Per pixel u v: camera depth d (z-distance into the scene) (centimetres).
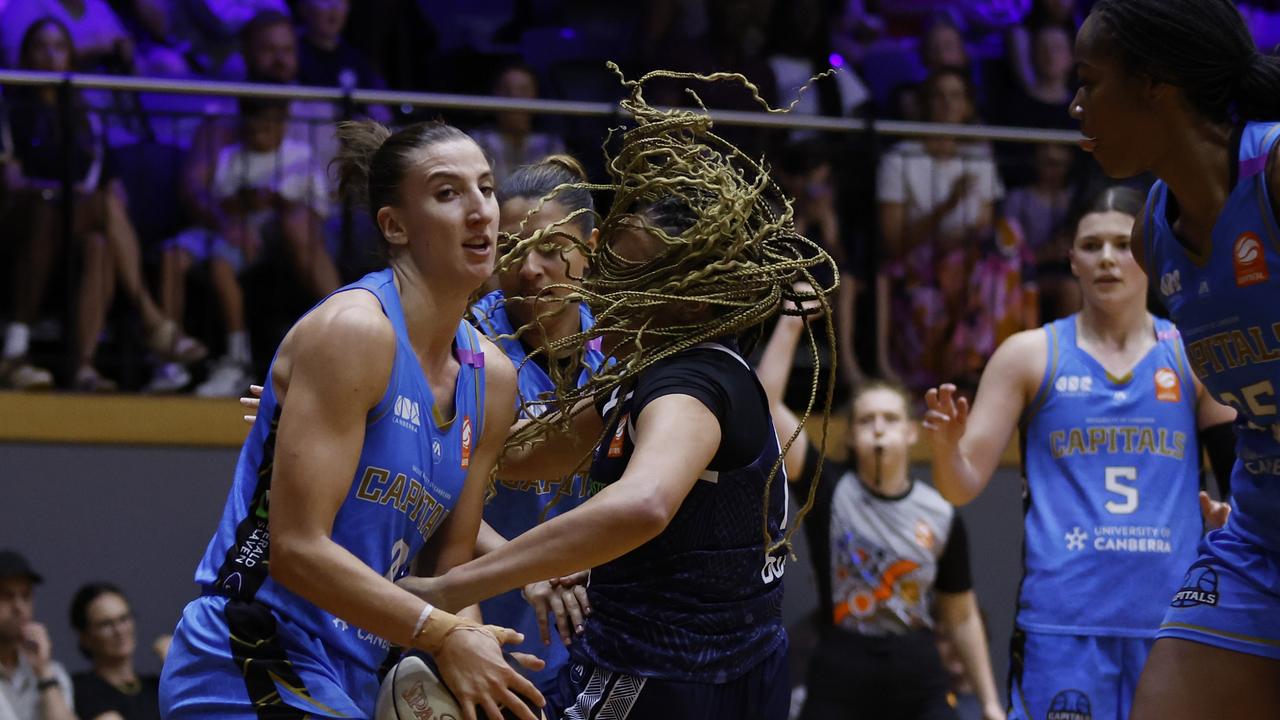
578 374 560
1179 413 675
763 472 443
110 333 1056
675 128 470
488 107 1060
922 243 1134
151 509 1011
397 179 425
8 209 1023
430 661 422
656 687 433
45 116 1028
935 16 1323
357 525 421
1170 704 497
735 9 1220
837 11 1309
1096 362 681
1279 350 459
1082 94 470
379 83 1207
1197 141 459
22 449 994
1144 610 661
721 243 452
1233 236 458
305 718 418
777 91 1211
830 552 861
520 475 511
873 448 857
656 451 414
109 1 1154
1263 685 489
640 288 459
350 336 405
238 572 425
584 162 1086
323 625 427
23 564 873
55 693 869
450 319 435
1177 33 445
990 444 674
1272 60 449
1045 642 669
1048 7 1298
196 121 1090
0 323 1034
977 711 909
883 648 848
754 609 446
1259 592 493
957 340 1135
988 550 1110
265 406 427
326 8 1178
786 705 466
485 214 426
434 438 433
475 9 1314
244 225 1056
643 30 1243
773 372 712
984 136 1130
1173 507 669
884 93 1284
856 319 1135
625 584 440
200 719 424
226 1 1172
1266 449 488
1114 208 678
